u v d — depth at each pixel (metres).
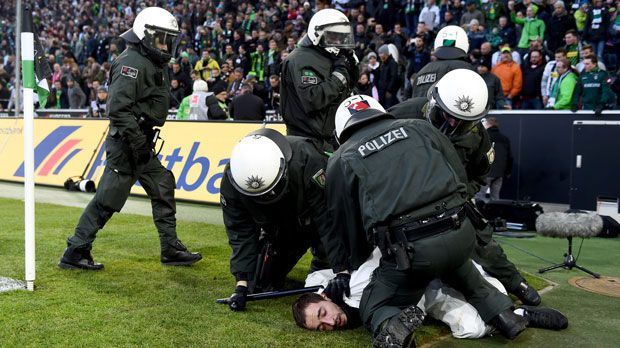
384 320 4.62
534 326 5.37
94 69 23.47
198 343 4.82
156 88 6.95
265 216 5.45
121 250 8.08
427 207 4.56
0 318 5.30
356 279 5.35
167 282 6.59
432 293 5.28
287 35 20.52
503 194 12.90
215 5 26.41
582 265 7.86
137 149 6.79
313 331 5.15
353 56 7.03
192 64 23.34
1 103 26.12
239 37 22.22
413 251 4.52
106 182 6.95
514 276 5.96
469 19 16.83
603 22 15.20
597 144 11.14
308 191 5.35
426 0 18.41
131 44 6.88
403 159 4.65
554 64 13.88
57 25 34.34
